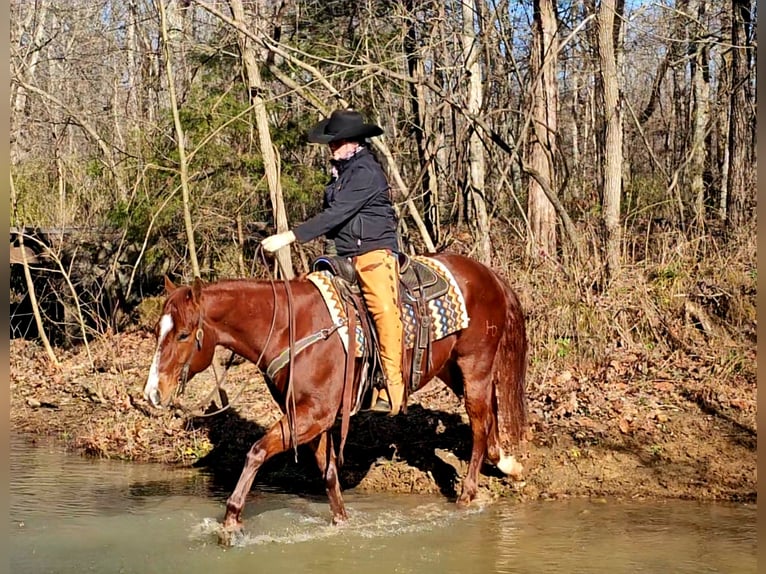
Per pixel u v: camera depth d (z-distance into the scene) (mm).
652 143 21766
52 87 18000
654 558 5559
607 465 7340
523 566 5449
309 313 5992
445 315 6379
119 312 13977
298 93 11094
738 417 7934
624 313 9906
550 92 12961
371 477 7512
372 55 12375
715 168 20531
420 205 14125
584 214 11508
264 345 5980
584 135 22891
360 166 5941
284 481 7664
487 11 13727
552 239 12594
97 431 9031
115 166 13516
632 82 24250
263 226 14227
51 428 9781
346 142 5957
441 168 13828
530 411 8359
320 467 6383
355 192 5891
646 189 15547
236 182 12867
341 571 5402
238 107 12734
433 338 6352
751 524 6223
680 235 11016
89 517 6543
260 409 9219
